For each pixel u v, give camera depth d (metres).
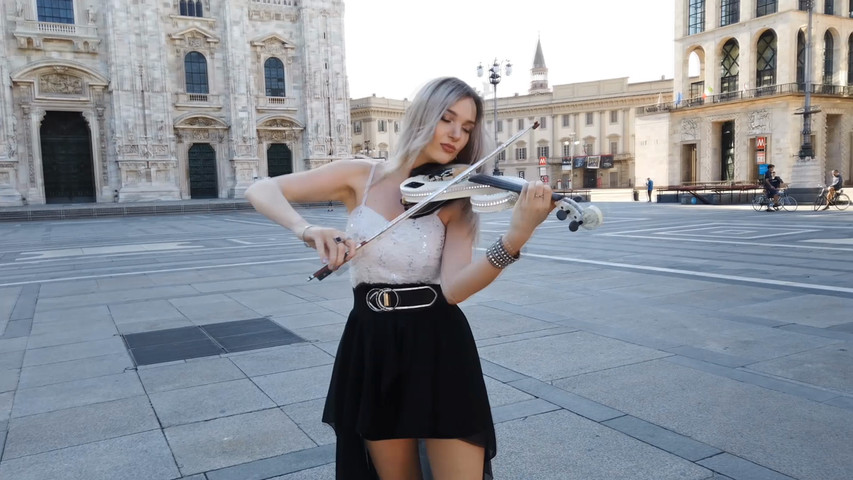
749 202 34.78
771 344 5.65
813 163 35.50
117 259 14.59
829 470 3.21
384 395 2.09
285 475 3.38
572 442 3.64
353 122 87.75
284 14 47.72
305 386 4.88
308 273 11.46
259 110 47.03
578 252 13.46
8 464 3.60
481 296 8.38
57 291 10.01
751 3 46.28
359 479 2.16
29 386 5.06
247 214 38.50
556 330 6.38
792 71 44.28
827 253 12.05
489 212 1.89
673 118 51.94
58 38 40.12
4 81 38.56
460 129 2.11
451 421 2.05
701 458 3.39
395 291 2.10
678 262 11.43
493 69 34.31
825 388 4.44
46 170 41.88
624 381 4.71
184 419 4.24
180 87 44.66
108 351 6.15
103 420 4.27
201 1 45.28
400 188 2.07
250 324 7.18
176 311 8.11
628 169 83.88
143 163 42.91
